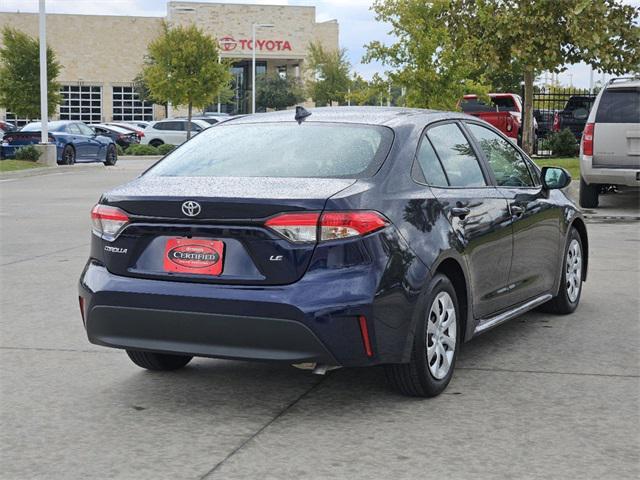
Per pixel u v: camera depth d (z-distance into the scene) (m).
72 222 15.39
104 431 4.95
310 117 6.00
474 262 5.91
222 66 45.97
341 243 4.94
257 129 5.96
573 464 4.39
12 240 13.06
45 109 29.48
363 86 28.55
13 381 5.94
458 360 6.41
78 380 5.97
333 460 4.47
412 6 27.50
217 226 5.06
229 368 6.26
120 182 24.77
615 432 4.86
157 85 45.47
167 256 5.20
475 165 6.35
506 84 45.94
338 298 4.89
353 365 5.00
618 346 6.79
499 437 4.79
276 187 5.12
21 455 4.59
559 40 24.20
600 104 15.73
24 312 8.09
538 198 7.09
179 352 5.16
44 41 29.59
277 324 4.90
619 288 9.12
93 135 32.66
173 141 45.38
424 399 5.48
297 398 5.54
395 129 5.70
